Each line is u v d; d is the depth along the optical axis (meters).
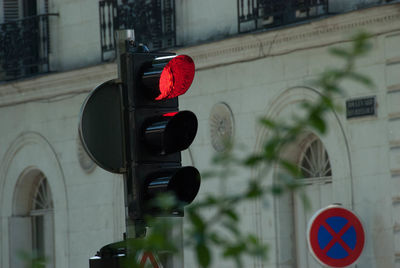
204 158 37.78
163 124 12.30
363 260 32.22
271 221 35.28
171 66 12.28
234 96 36.81
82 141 12.66
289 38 34.41
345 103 32.81
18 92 46.03
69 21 44.56
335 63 33.19
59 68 44.94
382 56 32.03
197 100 38.22
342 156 32.88
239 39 35.91
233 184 35.53
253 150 36.09
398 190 31.56
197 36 38.53
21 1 47.22
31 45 45.62
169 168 12.30
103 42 42.75
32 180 46.56
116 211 42.06
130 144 12.42
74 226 43.97
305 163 34.47
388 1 31.59
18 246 46.38
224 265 34.91
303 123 6.25
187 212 6.30
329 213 24.27
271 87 35.44
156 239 6.64
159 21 39.75
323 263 24.20
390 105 31.83
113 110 12.77
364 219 32.31
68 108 44.22
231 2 37.22
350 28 32.62
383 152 31.95
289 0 34.38
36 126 45.69
